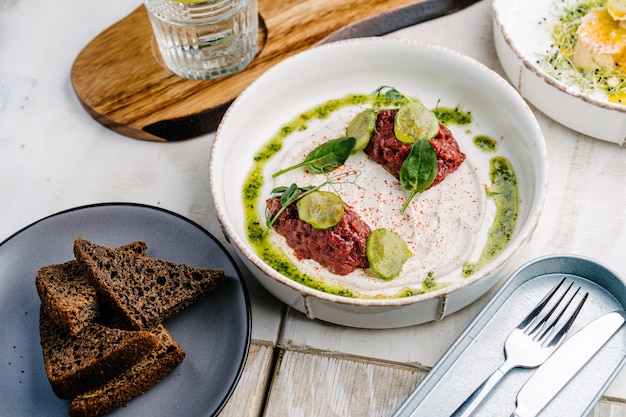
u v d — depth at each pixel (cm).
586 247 71
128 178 78
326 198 68
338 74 79
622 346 63
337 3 86
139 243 69
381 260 68
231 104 78
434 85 79
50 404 64
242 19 80
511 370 63
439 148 72
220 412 64
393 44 77
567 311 65
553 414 61
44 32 89
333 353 67
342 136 76
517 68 77
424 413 62
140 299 65
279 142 77
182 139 80
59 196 77
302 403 65
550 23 83
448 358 63
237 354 64
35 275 68
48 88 84
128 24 87
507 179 73
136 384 63
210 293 67
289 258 70
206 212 75
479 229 70
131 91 81
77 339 64
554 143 77
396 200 72
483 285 65
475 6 87
